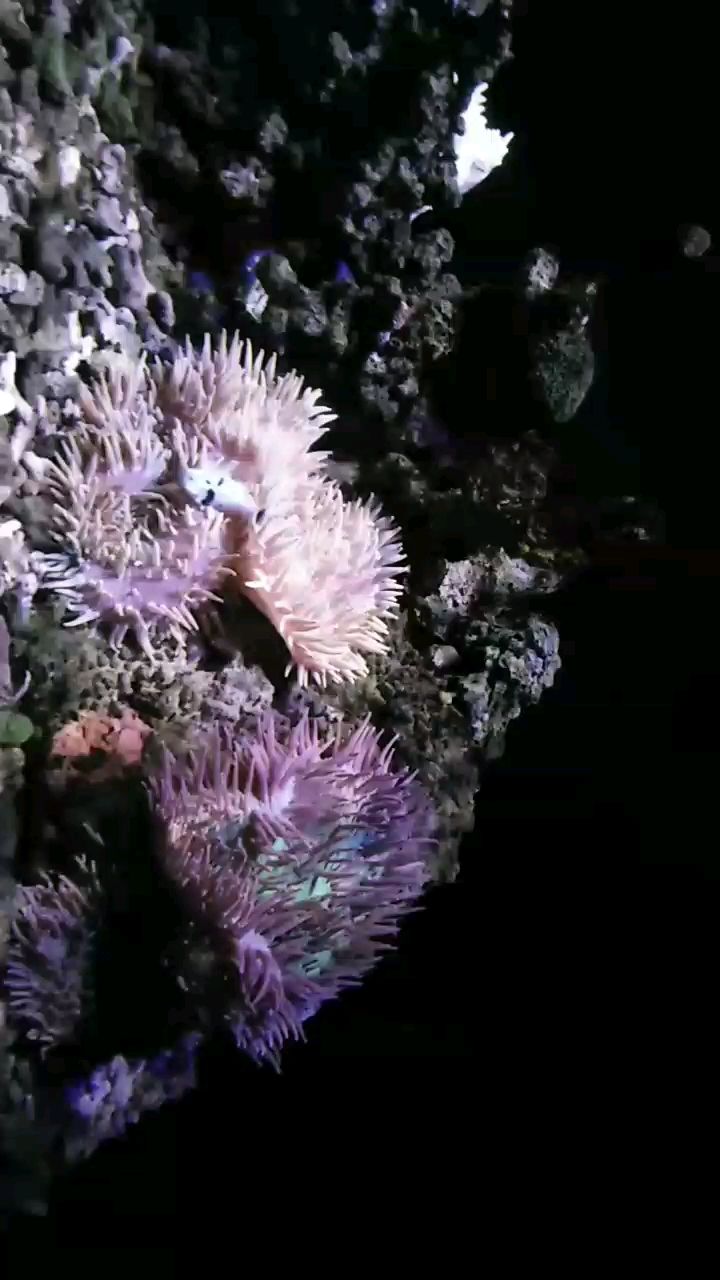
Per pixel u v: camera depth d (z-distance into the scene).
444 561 0.55
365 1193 0.39
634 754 0.49
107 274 0.46
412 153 0.50
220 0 0.47
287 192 0.51
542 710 0.53
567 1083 0.41
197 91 0.48
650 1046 0.41
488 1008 0.45
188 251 0.51
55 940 0.37
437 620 0.54
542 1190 0.37
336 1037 0.43
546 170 0.52
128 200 0.48
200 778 0.40
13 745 0.40
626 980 0.44
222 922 0.38
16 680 0.41
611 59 0.47
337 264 0.52
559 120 0.50
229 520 0.45
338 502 0.50
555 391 0.51
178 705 0.44
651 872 0.46
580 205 0.51
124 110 0.47
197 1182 0.40
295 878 0.40
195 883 0.38
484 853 0.51
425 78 0.49
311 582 0.46
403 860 0.44
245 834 0.40
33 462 0.43
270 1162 0.40
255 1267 0.37
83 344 0.45
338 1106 0.41
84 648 0.43
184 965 0.38
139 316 0.48
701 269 0.47
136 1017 0.38
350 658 0.49
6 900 0.37
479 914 0.49
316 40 0.47
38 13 0.43
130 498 0.44
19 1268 0.37
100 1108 0.38
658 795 0.48
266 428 0.47
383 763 0.45
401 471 0.55
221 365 0.47
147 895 0.38
